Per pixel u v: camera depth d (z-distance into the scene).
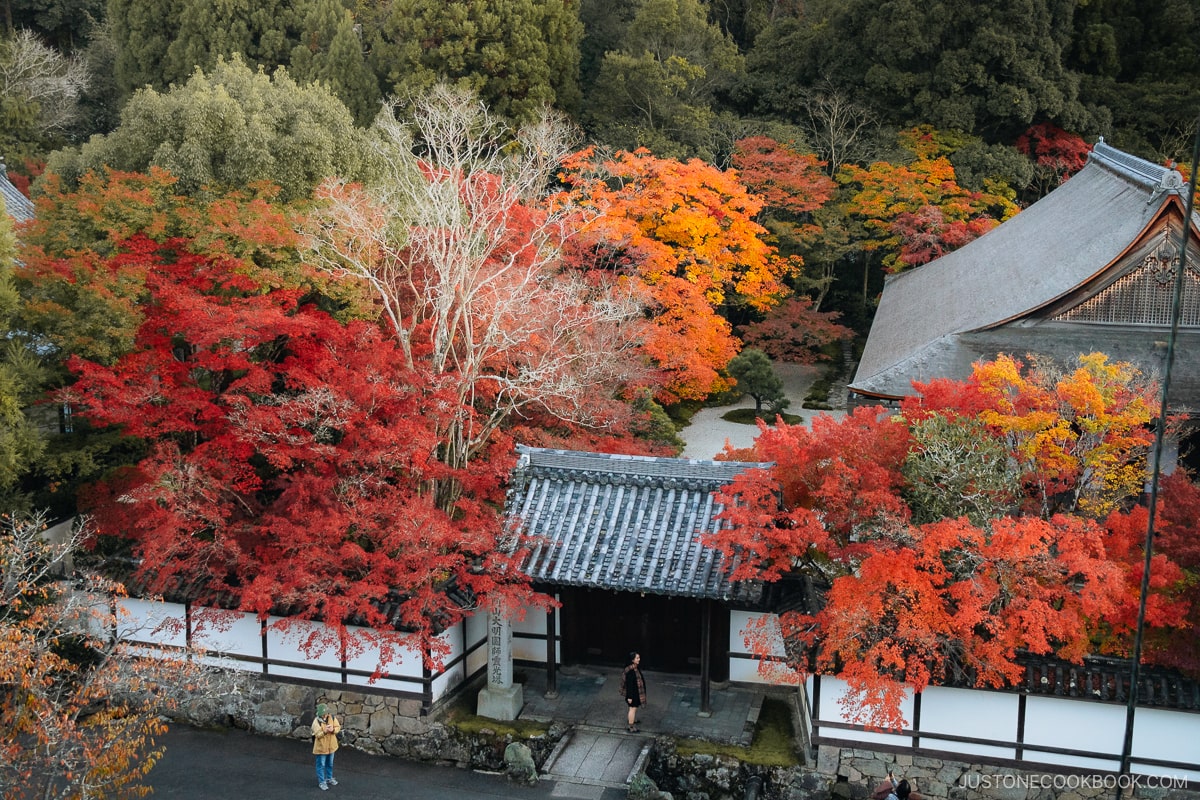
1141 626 13.62
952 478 15.24
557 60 37.44
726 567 16.02
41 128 41.25
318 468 17.47
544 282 23.92
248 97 22.38
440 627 16.64
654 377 26.06
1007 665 13.86
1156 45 39.84
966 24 37.06
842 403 32.91
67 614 14.48
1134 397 15.82
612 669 18.62
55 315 18.98
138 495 16.88
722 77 41.22
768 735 16.53
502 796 15.81
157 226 19.66
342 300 20.86
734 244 29.80
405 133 25.41
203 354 17.83
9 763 12.88
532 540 16.80
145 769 13.89
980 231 33.69
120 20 40.00
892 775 14.97
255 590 16.02
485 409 21.78
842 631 14.09
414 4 36.50
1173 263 21.95
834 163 37.38
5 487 19.02
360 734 17.42
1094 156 29.38
